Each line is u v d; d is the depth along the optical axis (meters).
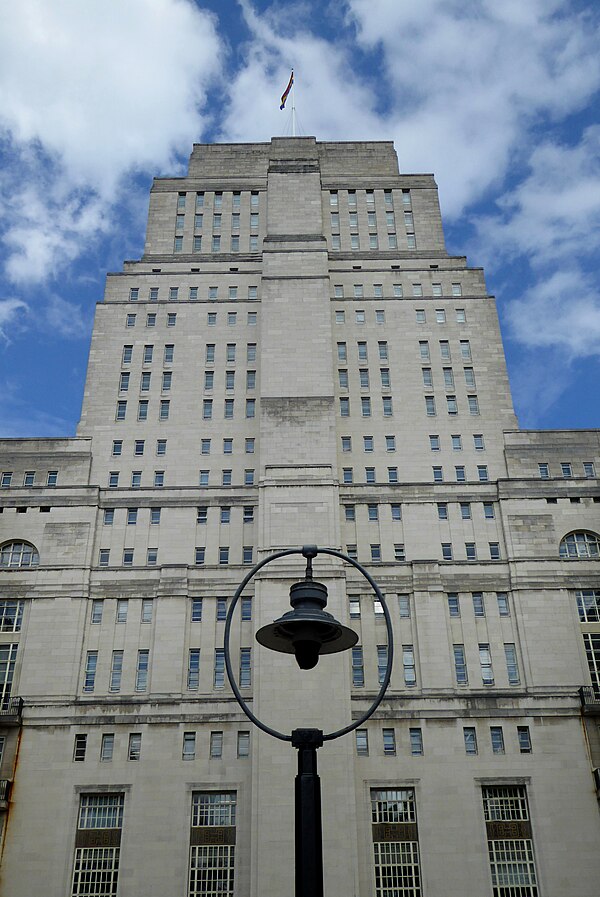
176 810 56.78
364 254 83.25
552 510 67.75
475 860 55.09
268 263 79.12
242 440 71.88
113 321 77.88
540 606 63.97
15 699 60.06
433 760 58.44
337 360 75.94
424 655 62.28
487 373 75.56
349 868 53.56
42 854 55.41
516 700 60.44
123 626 63.75
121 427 72.56
